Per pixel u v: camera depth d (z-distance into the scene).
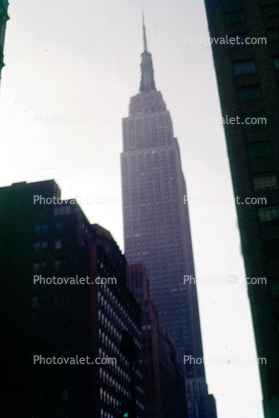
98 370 103.88
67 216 121.81
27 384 93.06
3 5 72.81
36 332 107.94
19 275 115.19
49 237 119.38
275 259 47.66
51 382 102.31
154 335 184.00
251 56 58.31
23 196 125.62
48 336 107.69
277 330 44.56
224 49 59.34
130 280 198.75
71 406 99.62
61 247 117.56
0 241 119.75
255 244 48.50
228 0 62.31
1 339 98.00
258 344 44.34
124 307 141.62
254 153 52.84
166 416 181.12
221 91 56.81
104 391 106.00
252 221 49.56
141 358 160.00
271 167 51.78
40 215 122.62
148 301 192.25
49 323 109.12
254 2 61.72
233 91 56.53
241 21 60.78
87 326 108.81
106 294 122.69
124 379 127.00
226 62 58.41
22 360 96.88
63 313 109.81
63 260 116.06
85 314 110.25
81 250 118.81
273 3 61.28
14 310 110.50
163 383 185.75
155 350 180.75
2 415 78.75
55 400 100.44
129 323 146.12
